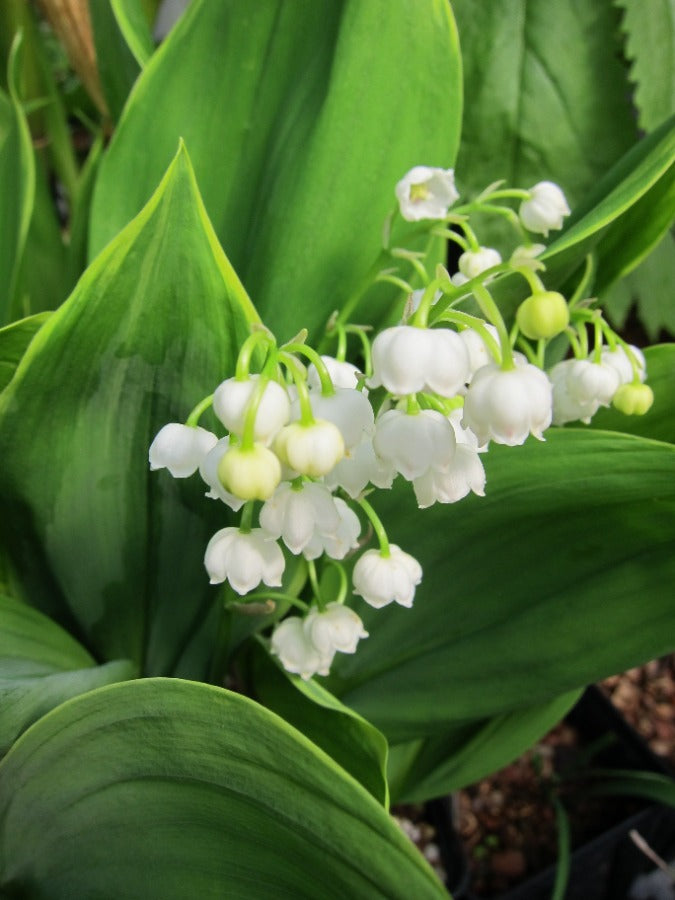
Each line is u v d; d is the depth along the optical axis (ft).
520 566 0.41
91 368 0.34
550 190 0.39
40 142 0.71
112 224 0.44
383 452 0.30
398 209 0.38
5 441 0.35
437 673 0.44
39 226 0.63
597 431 0.32
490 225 0.64
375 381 0.29
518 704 0.42
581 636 0.41
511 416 0.28
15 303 0.47
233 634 0.46
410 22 0.38
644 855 0.64
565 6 0.62
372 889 0.30
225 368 0.34
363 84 0.40
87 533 0.41
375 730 0.37
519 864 0.63
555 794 0.65
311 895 0.33
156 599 0.45
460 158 0.64
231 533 0.33
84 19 0.62
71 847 0.37
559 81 0.63
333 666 0.46
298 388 0.27
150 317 0.32
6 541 0.42
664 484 0.33
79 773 0.33
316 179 0.41
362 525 0.42
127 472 0.39
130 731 0.30
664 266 0.69
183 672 0.48
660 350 0.43
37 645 0.40
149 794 0.33
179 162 0.28
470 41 0.62
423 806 0.64
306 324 0.43
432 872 0.27
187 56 0.41
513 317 0.42
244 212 0.44
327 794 0.28
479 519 0.39
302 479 0.31
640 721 0.74
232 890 0.34
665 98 0.60
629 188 0.36
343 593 0.40
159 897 0.36
